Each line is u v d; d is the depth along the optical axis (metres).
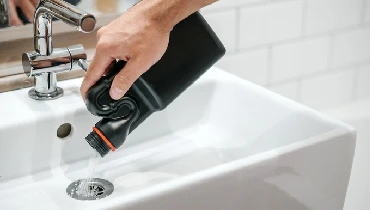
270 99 0.87
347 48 1.31
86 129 0.83
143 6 0.64
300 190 0.72
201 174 0.63
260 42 1.13
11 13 0.83
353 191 1.27
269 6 1.11
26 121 0.77
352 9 1.27
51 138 0.80
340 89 1.34
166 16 0.62
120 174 0.82
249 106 0.90
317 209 0.76
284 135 0.83
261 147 0.86
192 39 0.68
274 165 0.68
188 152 0.87
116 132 0.67
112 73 0.66
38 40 0.79
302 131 0.81
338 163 0.75
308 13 1.19
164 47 0.64
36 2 0.84
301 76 1.24
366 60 1.36
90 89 0.66
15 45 0.85
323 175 0.74
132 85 0.67
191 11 0.64
